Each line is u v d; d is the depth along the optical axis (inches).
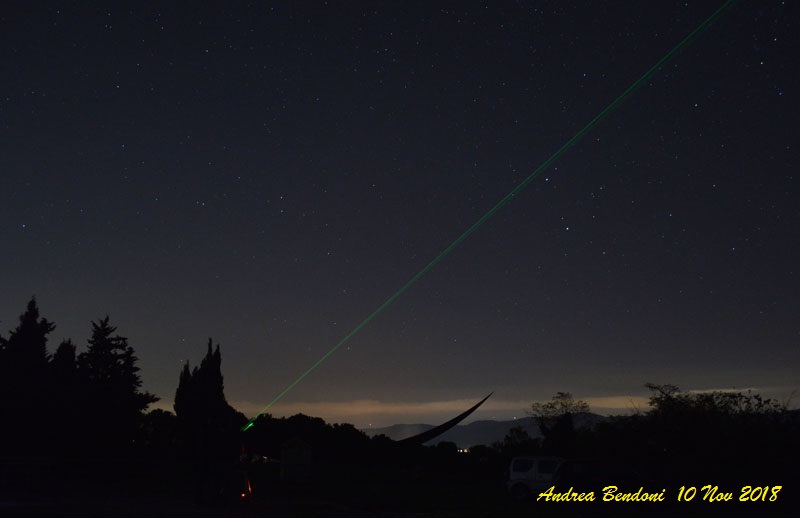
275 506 1034.1
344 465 2074.3
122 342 1706.4
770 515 658.8
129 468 1379.2
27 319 1579.7
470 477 1830.7
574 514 693.9
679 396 828.6
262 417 2235.5
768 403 777.6
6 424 1310.3
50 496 1035.3
